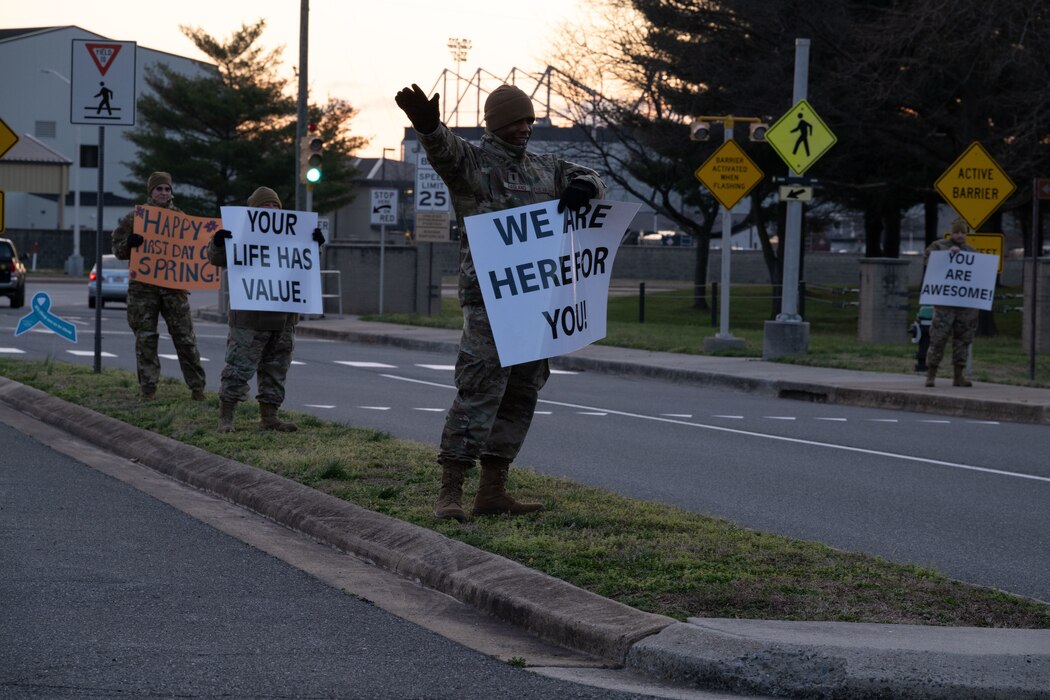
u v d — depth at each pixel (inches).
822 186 1588.3
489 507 324.2
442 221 1449.3
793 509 386.3
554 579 256.8
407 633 241.9
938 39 1179.3
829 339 1226.6
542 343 307.0
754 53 1464.1
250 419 494.6
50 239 2994.6
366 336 1168.8
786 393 781.3
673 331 1291.8
